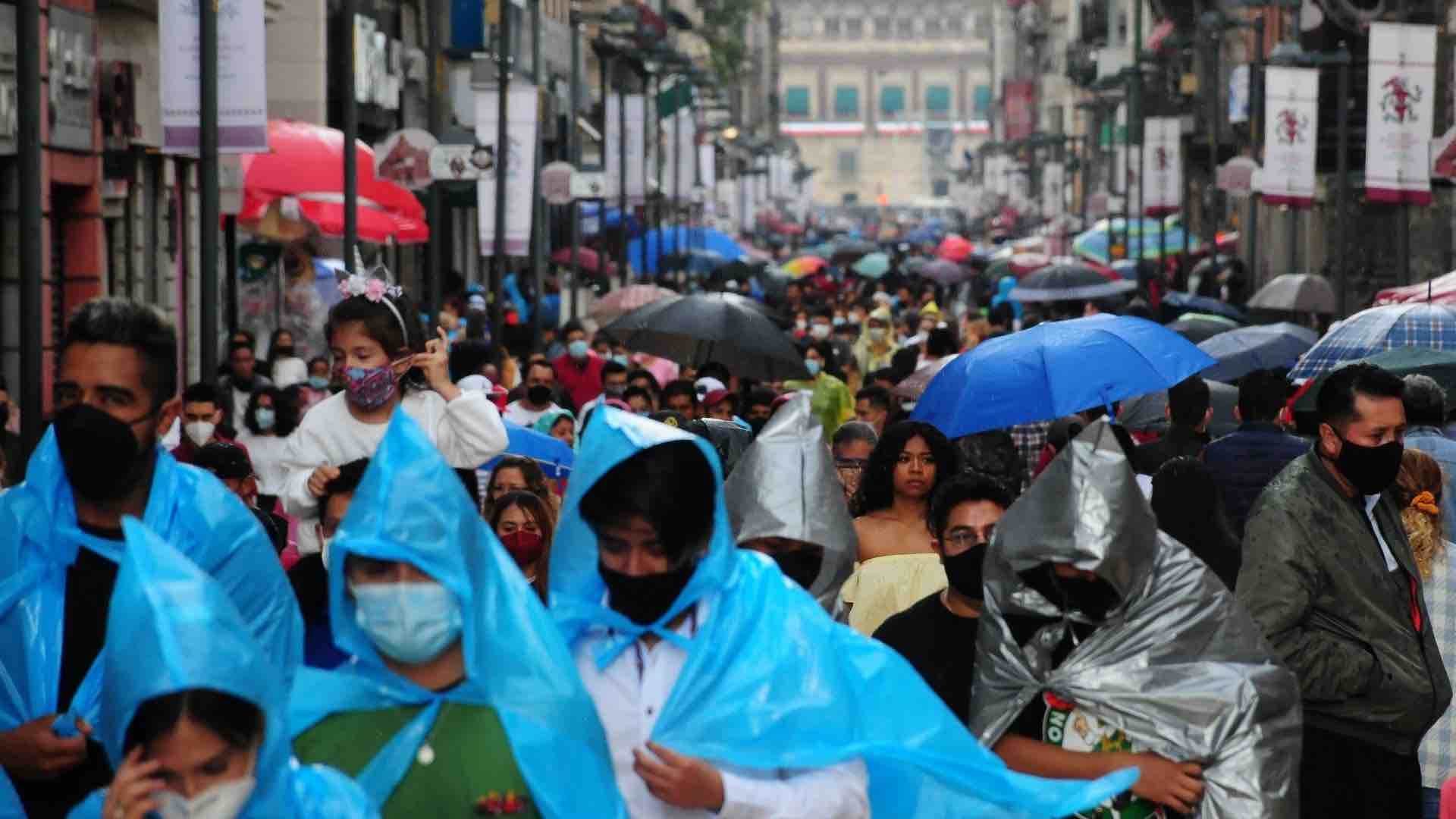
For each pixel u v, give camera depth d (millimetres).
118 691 5629
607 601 7039
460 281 57969
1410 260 57250
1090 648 8133
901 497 12992
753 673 6906
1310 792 10078
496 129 44719
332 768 6227
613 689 6977
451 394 10062
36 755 7434
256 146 25734
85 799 6539
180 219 39469
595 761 6523
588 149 94750
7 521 7688
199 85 25234
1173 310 40031
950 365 15945
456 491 6371
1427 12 53438
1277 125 46969
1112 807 8188
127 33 35688
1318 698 9930
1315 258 68812
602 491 6848
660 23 73688
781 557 8539
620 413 6898
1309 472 10141
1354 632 10008
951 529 8852
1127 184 78500
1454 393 16938
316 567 9727
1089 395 15461
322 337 39156
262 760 5703
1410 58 37156
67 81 31312
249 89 25672
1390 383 9984
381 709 6500
